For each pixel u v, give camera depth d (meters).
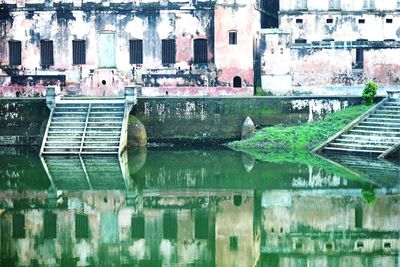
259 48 45.03
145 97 39.81
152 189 28.72
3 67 45.78
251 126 39.06
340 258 20.28
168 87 44.97
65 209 25.56
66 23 45.44
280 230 22.92
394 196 26.86
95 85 45.25
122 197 27.36
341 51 43.94
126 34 45.34
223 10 43.78
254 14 44.41
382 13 47.56
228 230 23.08
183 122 39.81
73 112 38.56
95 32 45.38
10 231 22.86
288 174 31.25
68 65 45.56
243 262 20.12
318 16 47.75
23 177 31.08
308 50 43.97
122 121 38.06
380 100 39.44
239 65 44.00
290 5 47.84
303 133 38.38
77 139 37.25
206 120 39.72
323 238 22.17
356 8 47.66
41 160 35.31
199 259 20.39
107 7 45.19
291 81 43.88
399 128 36.28
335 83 44.12
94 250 21.06
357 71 44.09
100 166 33.66
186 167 33.22
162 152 37.81
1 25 45.66
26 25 45.56
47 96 38.78
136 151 38.19
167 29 45.00
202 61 45.19
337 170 31.98
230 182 29.84
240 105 39.59
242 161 34.56
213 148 38.91
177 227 23.31
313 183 29.31
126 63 45.38
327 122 38.94
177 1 44.75
